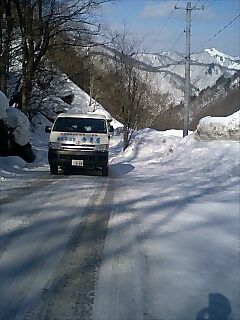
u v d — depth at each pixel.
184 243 6.46
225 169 14.96
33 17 24.69
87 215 8.14
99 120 15.62
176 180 13.59
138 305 4.38
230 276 5.21
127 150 24.31
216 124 19.62
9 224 7.21
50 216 7.91
